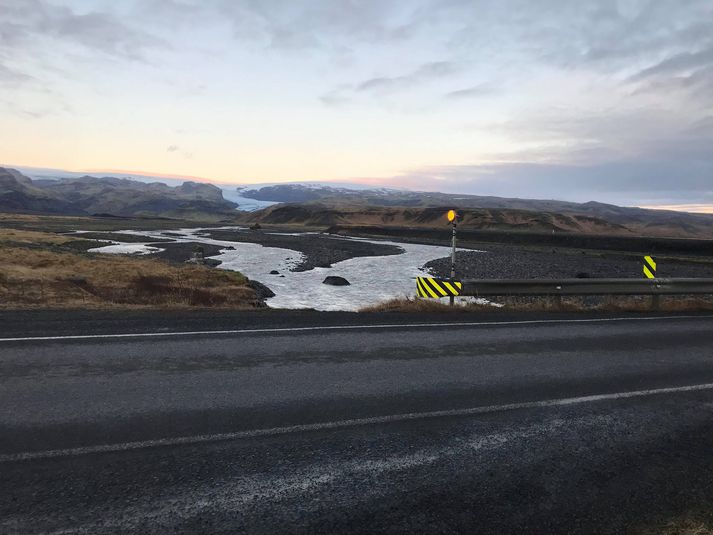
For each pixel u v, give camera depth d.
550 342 8.48
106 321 8.73
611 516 3.23
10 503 3.02
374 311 11.70
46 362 6.05
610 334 9.45
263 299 23.45
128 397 4.96
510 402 5.32
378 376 6.04
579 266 47.69
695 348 8.45
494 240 108.12
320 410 4.84
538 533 3.01
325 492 3.34
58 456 3.66
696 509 3.35
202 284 24.72
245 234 113.19
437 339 8.30
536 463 3.92
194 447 3.92
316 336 8.10
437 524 3.04
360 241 96.25
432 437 4.32
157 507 3.07
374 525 3.00
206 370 5.98
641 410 5.27
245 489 3.33
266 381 5.66
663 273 43.31
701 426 4.87
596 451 4.20
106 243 64.50
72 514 2.95
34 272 21.75
